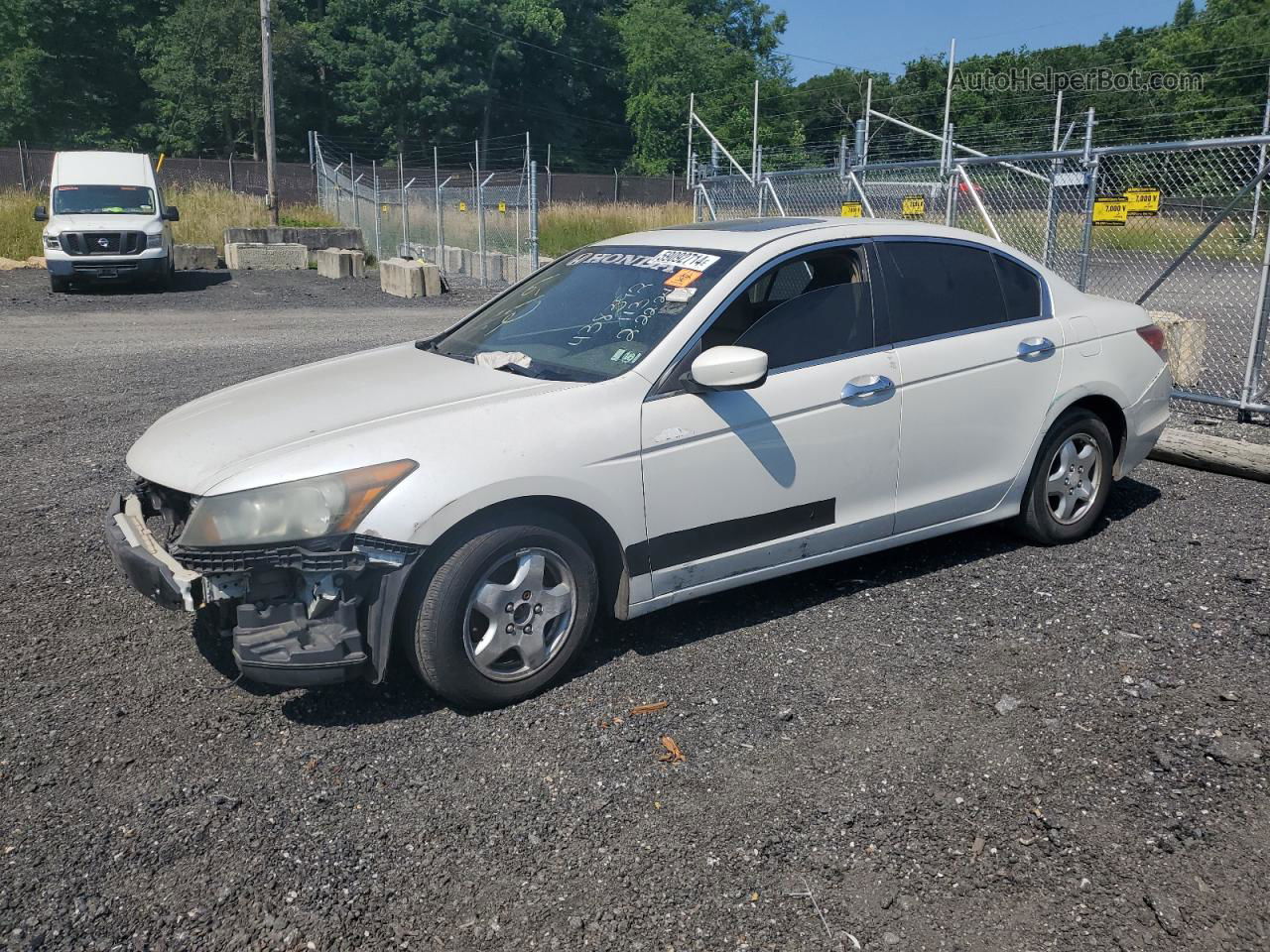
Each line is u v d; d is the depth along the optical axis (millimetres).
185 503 3699
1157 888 2756
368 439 3512
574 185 49312
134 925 2646
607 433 3781
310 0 71000
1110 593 4660
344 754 3426
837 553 4492
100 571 5023
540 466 3611
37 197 27156
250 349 12359
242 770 3336
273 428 3740
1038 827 3008
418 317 16391
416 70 63719
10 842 2963
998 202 12820
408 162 66312
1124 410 5297
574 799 3168
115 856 2906
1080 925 2627
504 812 3107
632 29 67562
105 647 4211
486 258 22812
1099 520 5719
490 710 3713
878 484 4496
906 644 4191
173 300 18203
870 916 2668
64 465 6977
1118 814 3062
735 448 4062
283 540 3318
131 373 10539
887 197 13852
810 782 3242
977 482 4832
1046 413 4969
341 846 2953
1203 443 6688
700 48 67312
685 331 4043
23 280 20859
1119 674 3902
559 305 4598
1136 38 46656
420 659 3551
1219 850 2896
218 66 60281
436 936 2613
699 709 3693
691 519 4016
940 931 2613
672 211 30281
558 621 3816
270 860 2895
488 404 3723
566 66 70875
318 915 2684
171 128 61125
